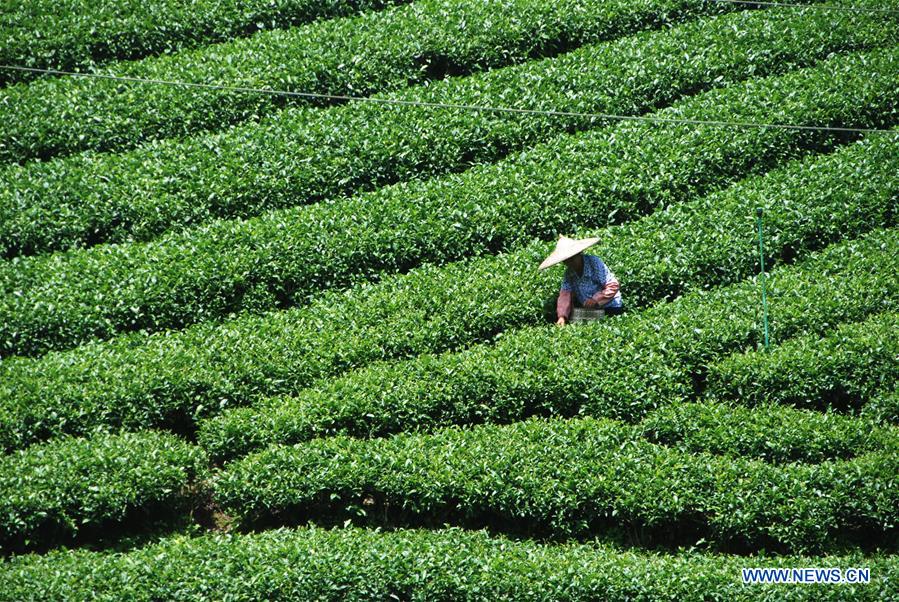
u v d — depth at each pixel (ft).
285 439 184.03
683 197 230.68
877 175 228.43
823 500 170.40
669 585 160.15
